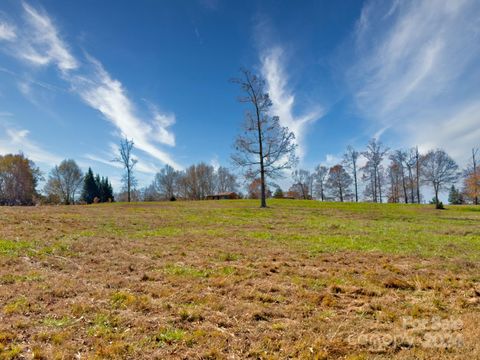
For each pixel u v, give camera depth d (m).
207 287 6.66
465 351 4.15
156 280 7.08
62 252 9.26
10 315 4.93
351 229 16.59
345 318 5.25
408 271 8.34
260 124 31.47
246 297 6.12
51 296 5.78
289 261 9.24
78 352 3.98
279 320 5.12
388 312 5.48
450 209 36.72
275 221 19.78
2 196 58.03
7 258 8.21
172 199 57.38
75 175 67.44
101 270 7.67
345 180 64.62
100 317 4.95
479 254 10.66
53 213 19.66
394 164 57.31
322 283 7.15
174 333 4.52
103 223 15.90
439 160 38.88
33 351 3.94
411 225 19.77
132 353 3.99
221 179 85.81
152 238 12.38
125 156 47.22
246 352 4.11
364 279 7.59
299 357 3.98
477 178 42.25
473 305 5.94
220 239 12.57
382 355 4.08
